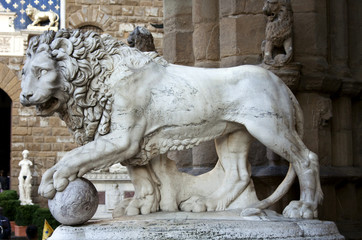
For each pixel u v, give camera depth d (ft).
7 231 36.47
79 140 14.42
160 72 14.38
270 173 17.97
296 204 14.49
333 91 20.02
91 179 42.96
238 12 19.39
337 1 20.83
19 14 76.69
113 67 13.99
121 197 43.06
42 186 13.30
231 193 15.06
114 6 76.59
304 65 19.15
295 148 14.64
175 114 14.16
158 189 14.93
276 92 14.75
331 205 19.48
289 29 17.99
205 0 20.35
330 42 20.65
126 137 13.76
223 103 14.53
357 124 21.48
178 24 21.49
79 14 76.59
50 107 14.20
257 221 13.50
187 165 20.66
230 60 19.47
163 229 12.87
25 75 13.94
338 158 20.40
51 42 13.98
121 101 13.79
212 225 13.05
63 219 13.19
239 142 15.26
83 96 13.87
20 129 73.15
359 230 20.18
